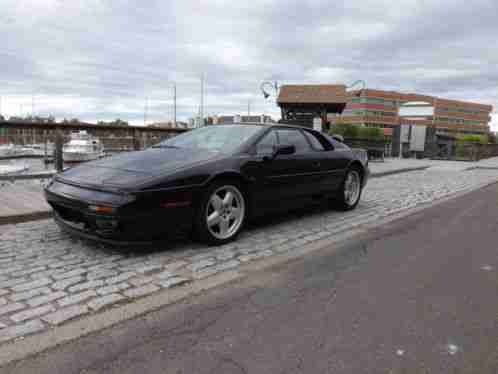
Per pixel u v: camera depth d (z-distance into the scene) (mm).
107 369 1978
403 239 4602
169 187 3502
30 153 8367
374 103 109188
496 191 9008
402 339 2326
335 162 5590
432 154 25359
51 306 2625
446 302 2855
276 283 3168
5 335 2254
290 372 1979
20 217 4816
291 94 19094
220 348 2191
